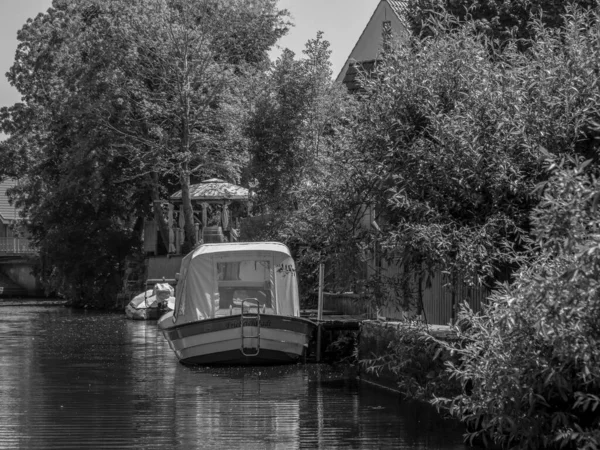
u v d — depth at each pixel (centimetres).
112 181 5259
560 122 1260
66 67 5444
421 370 1495
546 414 1041
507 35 2272
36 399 1775
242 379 2088
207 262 2438
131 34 4453
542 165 1263
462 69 1452
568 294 846
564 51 1333
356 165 1554
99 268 5984
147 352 2814
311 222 1728
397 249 1424
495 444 1256
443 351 1405
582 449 948
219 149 4500
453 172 1360
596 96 1240
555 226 839
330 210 1625
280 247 2469
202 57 4419
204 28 4425
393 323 1809
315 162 2872
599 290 829
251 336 2308
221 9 4384
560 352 900
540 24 1424
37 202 6481
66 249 5938
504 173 1287
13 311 5631
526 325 947
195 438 1359
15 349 2930
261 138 3012
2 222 9519
